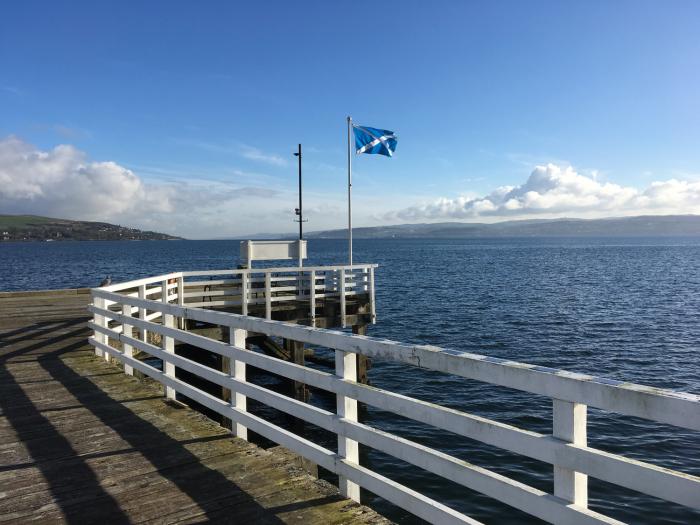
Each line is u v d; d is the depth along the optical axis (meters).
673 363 17.12
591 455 2.35
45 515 3.77
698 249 131.38
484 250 137.25
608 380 2.34
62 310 15.53
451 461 3.06
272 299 14.00
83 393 7.01
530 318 25.86
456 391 13.66
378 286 41.75
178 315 6.26
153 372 7.02
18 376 7.94
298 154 17.72
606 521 2.30
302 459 5.00
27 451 4.98
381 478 3.54
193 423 5.73
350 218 17.31
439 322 25.05
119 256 110.50
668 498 2.10
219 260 90.25
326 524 3.51
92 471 4.50
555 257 93.12
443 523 3.10
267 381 15.28
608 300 32.66
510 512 8.17
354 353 3.87
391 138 18.58
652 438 10.53
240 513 3.71
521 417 11.87
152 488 4.14
